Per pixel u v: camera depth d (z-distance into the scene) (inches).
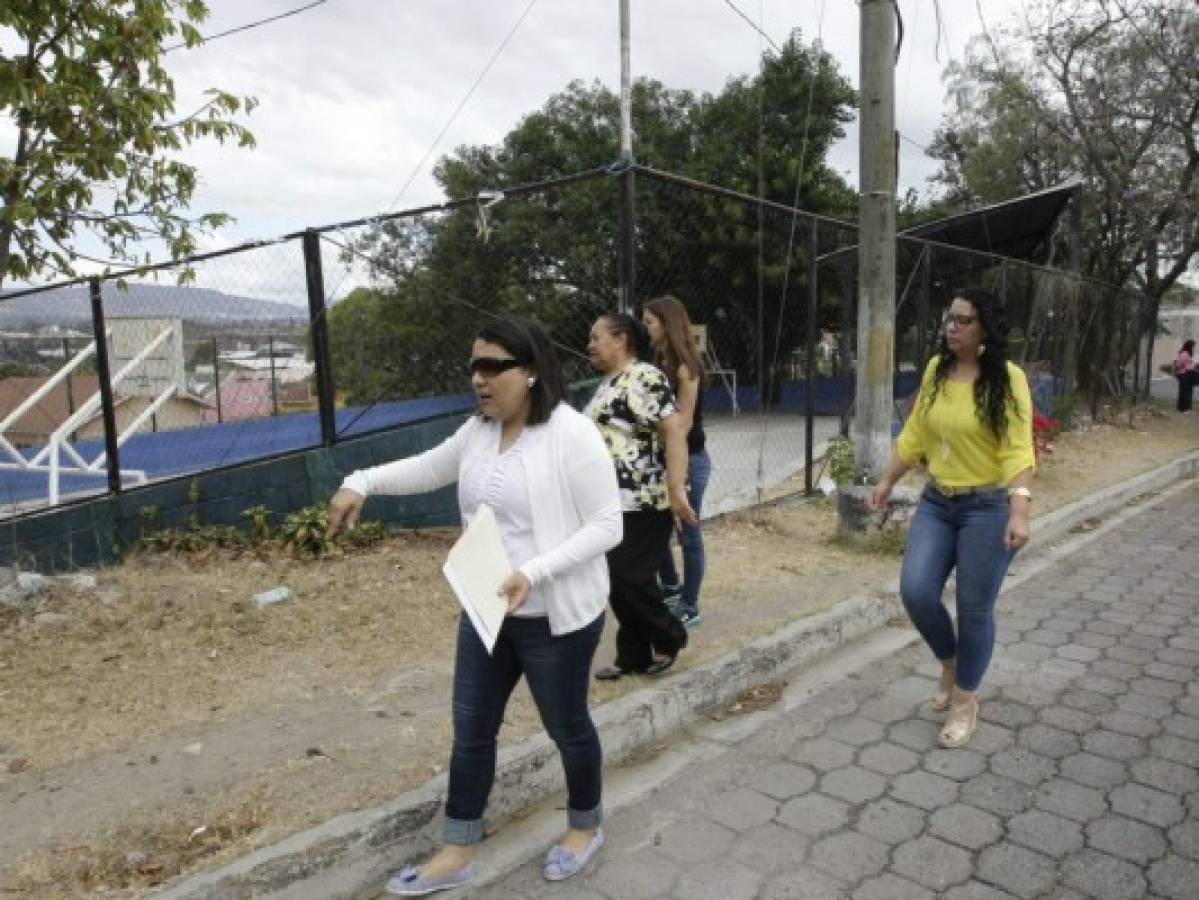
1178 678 175.3
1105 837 120.6
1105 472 399.2
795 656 182.5
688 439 179.0
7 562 227.5
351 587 214.5
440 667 169.3
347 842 110.1
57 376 307.3
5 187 204.2
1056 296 539.8
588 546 99.7
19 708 151.7
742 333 609.9
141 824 115.2
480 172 783.7
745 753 146.3
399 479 108.5
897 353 482.9
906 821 125.3
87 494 290.8
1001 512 142.0
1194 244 762.2
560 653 103.7
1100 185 773.3
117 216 228.8
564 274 420.8
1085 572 256.2
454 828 110.0
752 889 110.5
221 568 228.8
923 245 418.3
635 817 127.4
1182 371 764.0
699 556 185.8
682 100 780.0
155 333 306.7
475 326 291.0
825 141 776.3
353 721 145.6
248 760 132.4
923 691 170.2
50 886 103.1
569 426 101.0
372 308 277.6
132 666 169.6
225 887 101.8
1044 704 163.6
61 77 200.8
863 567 237.0
